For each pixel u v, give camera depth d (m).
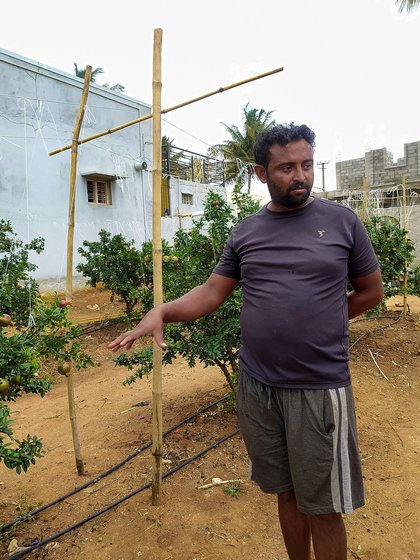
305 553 2.03
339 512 1.79
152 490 2.79
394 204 14.30
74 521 2.73
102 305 10.56
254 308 1.84
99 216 12.25
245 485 2.97
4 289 2.84
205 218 3.81
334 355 1.75
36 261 10.66
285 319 1.74
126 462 3.39
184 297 2.03
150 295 4.69
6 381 2.10
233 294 3.44
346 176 18.09
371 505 2.80
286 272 1.76
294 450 1.78
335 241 1.76
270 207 1.92
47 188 10.80
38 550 2.48
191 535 2.51
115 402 4.89
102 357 6.77
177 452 3.48
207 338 3.56
